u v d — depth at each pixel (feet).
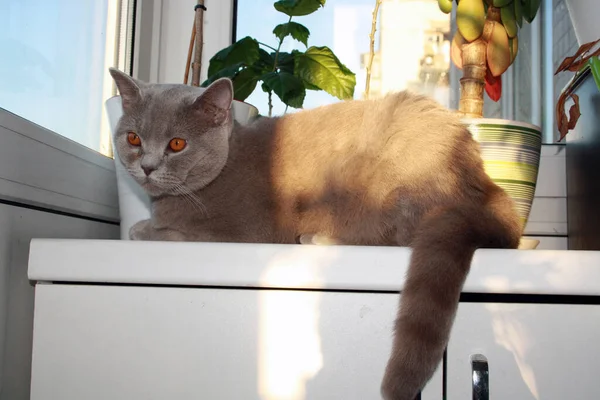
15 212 3.17
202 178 3.71
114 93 5.13
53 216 3.63
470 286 2.68
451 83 5.51
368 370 2.67
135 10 5.23
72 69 4.37
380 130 3.52
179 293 2.69
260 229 3.74
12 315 3.15
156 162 3.57
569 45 5.18
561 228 5.14
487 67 4.63
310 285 2.67
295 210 3.72
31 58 3.77
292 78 4.44
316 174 3.67
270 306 2.68
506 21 4.43
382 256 2.69
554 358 2.60
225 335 2.68
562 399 2.59
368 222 3.49
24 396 3.32
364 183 3.48
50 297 2.72
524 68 5.45
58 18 4.13
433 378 2.64
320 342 2.68
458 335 2.64
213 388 2.67
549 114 5.39
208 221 3.76
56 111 4.13
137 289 2.70
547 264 2.64
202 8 4.70
